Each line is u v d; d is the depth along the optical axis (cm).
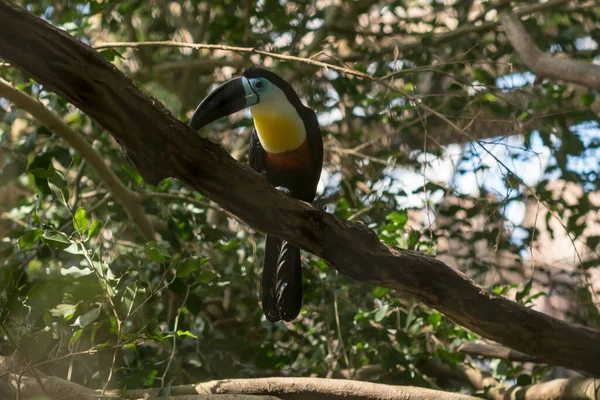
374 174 922
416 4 1071
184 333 562
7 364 578
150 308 735
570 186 964
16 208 781
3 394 559
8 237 735
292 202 496
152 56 1080
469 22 995
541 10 959
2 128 923
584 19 970
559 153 830
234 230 977
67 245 539
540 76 838
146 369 636
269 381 614
